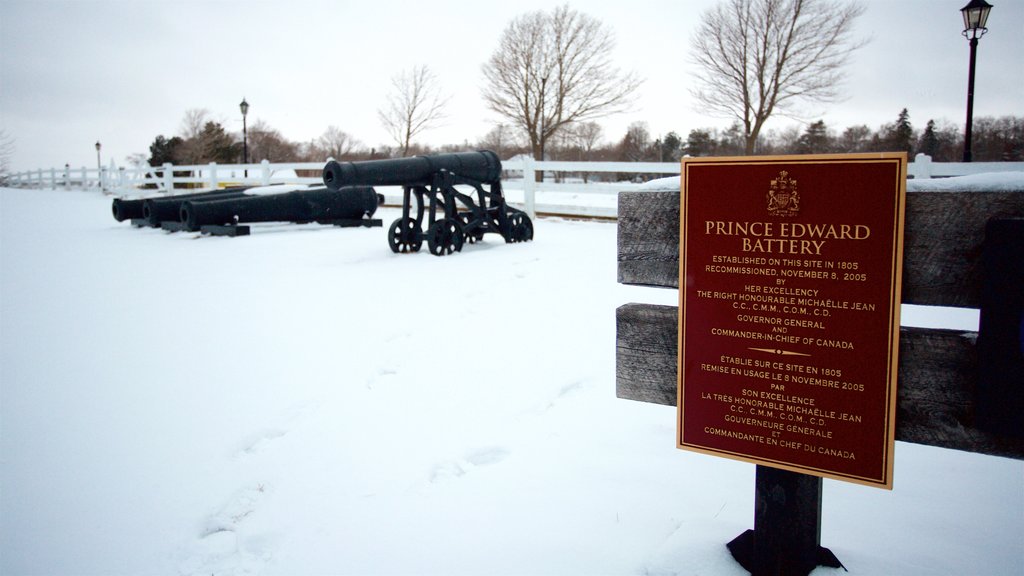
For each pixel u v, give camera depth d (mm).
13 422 4180
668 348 2461
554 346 5477
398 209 18547
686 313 2322
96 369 5109
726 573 2457
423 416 4281
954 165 11297
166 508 3270
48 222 16609
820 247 2062
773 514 2342
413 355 5367
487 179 10484
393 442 3928
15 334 5996
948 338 1989
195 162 50562
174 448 3863
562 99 31125
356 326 6109
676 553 2617
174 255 10461
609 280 7648
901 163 1928
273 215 13625
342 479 3520
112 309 6875
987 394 1841
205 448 3865
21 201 24359
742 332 2225
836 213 2029
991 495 3018
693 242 2281
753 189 2156
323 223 14469
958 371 1984
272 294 7410
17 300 7297
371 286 7652
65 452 3807
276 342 5719
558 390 4648
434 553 2820
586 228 13031
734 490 3174
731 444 2289
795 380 2154
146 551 2945
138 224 15172
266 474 3588
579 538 2834
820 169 2043
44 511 3230
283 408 4406
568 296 6965
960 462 3359
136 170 27516
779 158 2100
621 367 2555
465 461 3713
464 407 4406
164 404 4469
